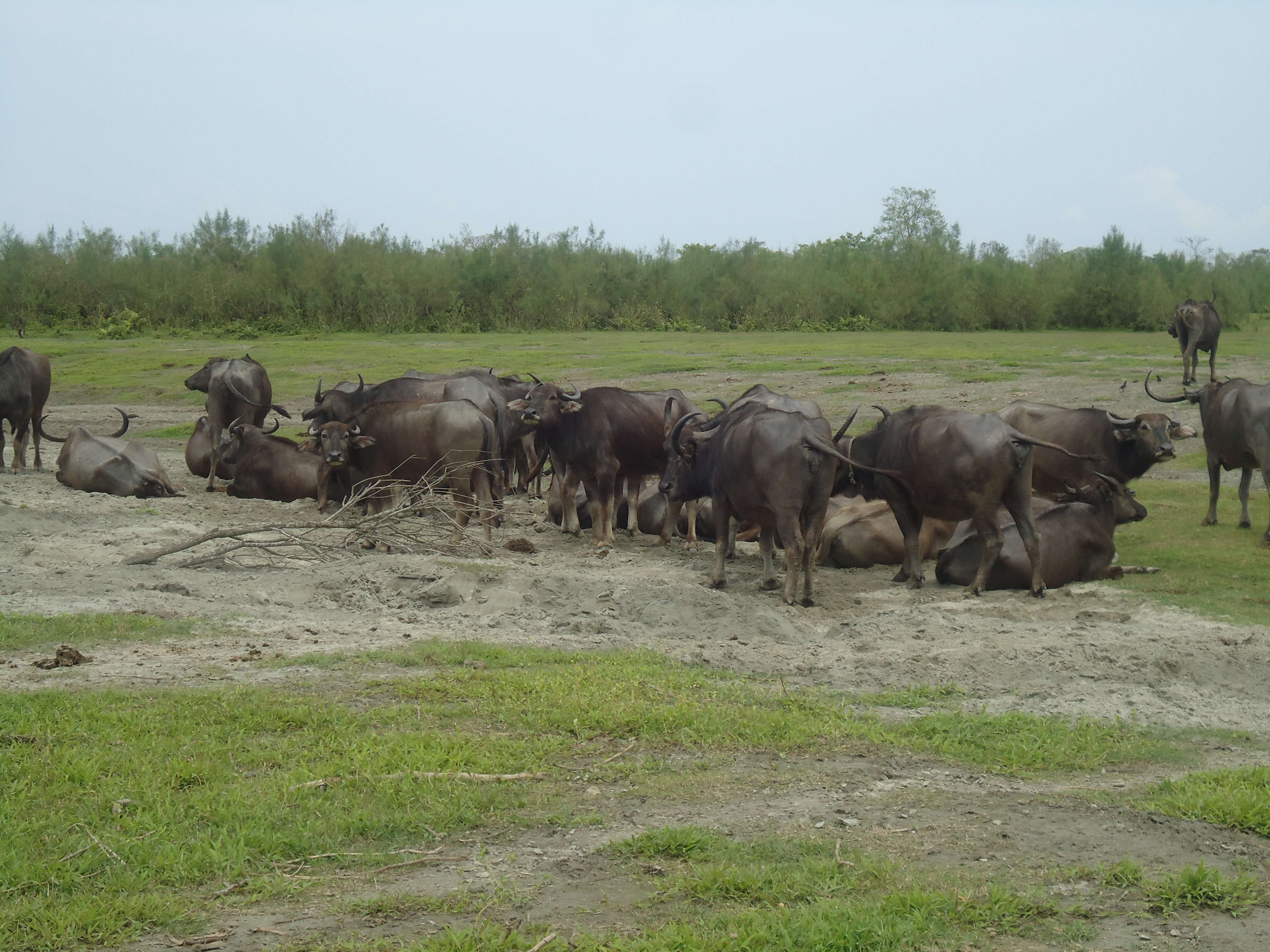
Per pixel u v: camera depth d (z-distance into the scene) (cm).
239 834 517
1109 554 1173
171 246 7081
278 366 3794
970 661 858
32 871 480
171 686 755
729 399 2728
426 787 582
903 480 1155
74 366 4003
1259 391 1305
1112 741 698
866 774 629
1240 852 527
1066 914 461
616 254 6612
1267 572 1177
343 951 428
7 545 1249
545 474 2084
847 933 433
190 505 1598
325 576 1128
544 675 789
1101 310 6047
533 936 440
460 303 6069
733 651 897
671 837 523
